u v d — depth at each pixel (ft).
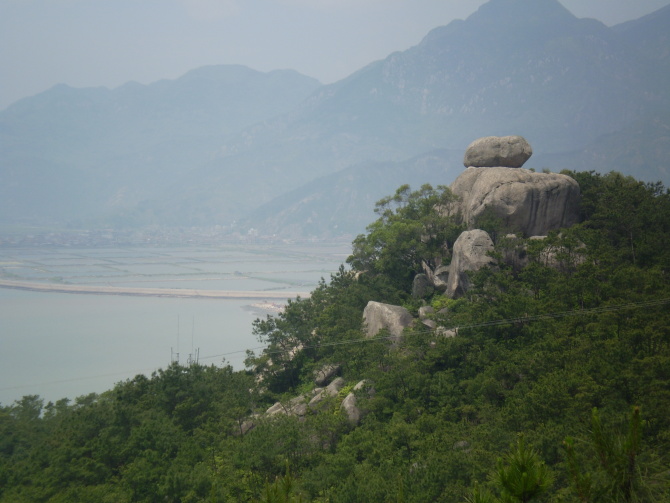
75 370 551.18
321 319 256.32
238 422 206.08
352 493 136.77
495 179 248.32
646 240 211.00
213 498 59.72
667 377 131.13
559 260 211.20
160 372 229.04
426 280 259.39
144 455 177.47
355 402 192.54
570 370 145.48
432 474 130.82
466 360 185.88
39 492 165.99
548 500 69.62
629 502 46.98
